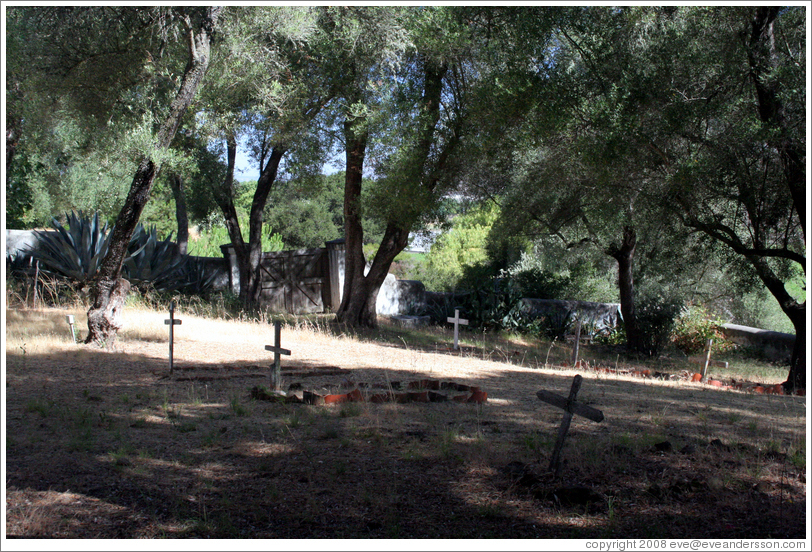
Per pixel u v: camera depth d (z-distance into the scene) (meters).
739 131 10.73
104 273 9.37
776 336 16.98
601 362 14.18
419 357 10.88
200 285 18.34
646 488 4.18
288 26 12.10
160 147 9.50
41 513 3.58
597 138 11.09
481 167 15.98
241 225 31.77
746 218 13.51
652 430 5.73
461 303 21.23
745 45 11.18
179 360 8.82
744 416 6.76
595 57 11.96
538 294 24.30
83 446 4.69
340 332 14.62
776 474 4.53
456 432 5.38
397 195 14.01
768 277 12.81
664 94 11.22
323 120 15.16
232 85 13.47
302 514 3.69
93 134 13.59
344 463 4.52
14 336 9.43
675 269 16.78
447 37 13.07
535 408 6.66
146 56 12.25
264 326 13.55
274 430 5.32
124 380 7.26
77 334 10.07
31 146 16.27
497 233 16.97
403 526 3.57
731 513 3.84
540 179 14.29
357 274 16.50
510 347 15.63
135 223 9.52
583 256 22.08
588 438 5.32
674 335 17.55
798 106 10.26
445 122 14.69
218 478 4.21
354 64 14.29
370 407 6.30
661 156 11.76
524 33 11.84
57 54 11.80
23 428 5.11
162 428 5.32
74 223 15.34
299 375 8.16
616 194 12.91
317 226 45.06
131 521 3.55
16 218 18.03
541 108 11.77
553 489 4.04
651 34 12.27
